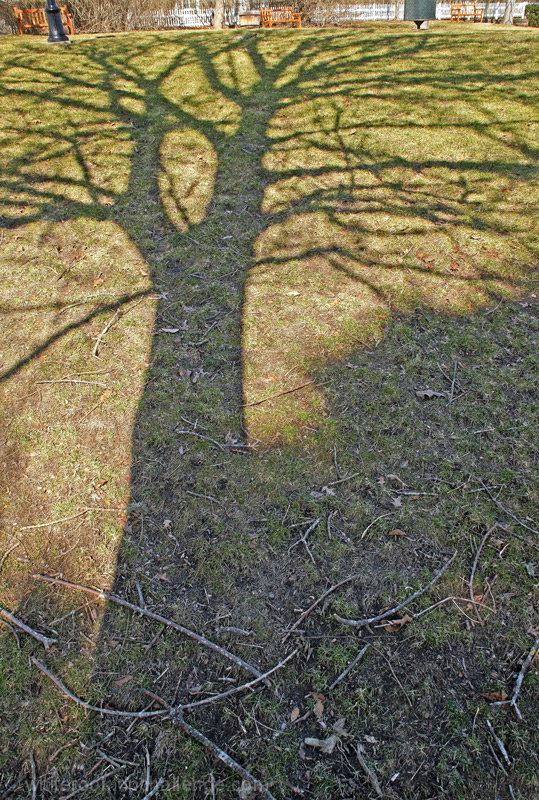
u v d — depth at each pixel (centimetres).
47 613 253
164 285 442
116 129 668
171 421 336
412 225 495
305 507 290
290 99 732
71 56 895
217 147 630
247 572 266
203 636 243
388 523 281
